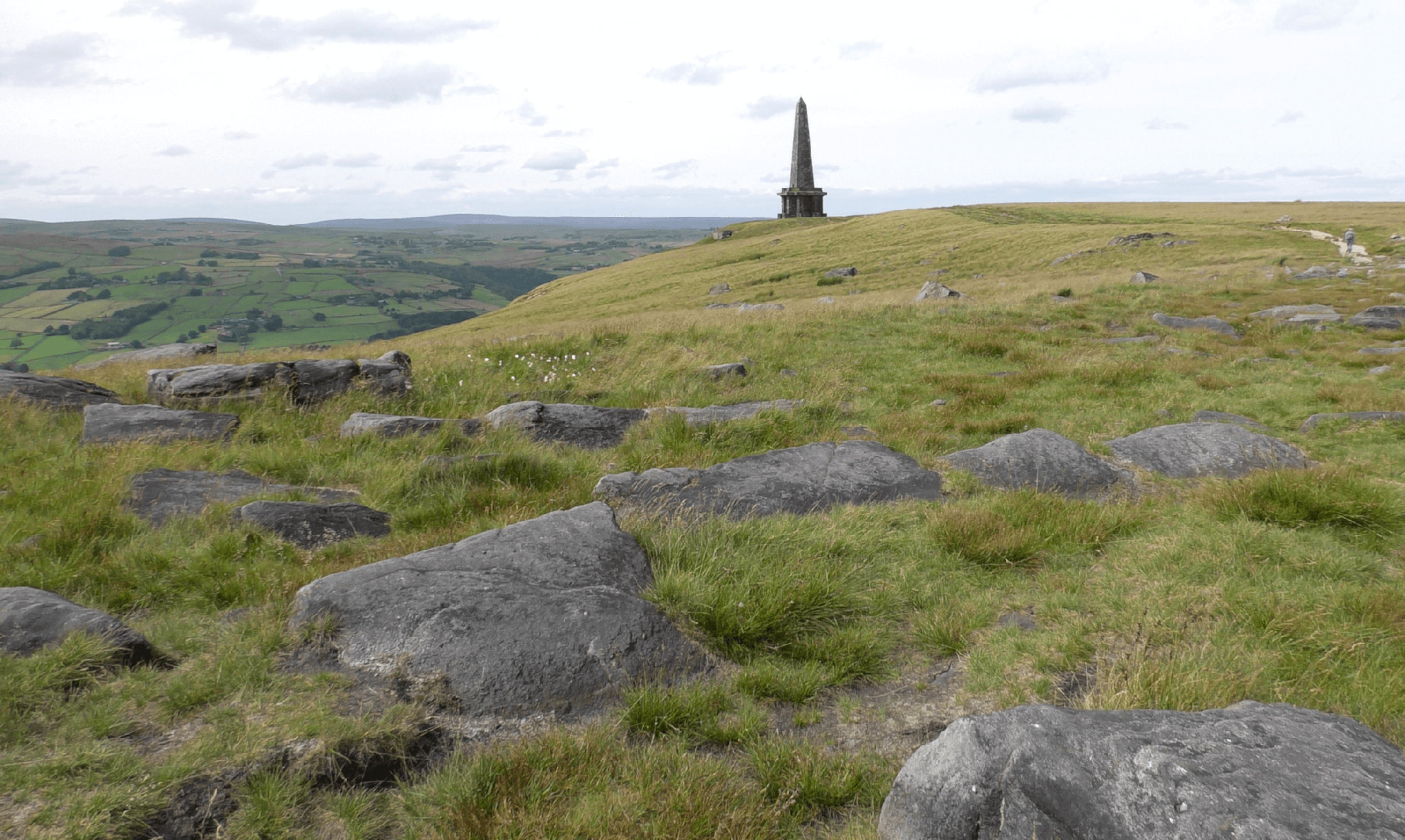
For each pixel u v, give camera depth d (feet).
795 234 341.21
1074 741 9.29
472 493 24.39
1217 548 19.36
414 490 25.43
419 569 17.13
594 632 15.20
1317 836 7.35
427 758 12.56
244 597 17.48
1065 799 8.63
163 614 16.76
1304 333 58.75
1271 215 263.70
